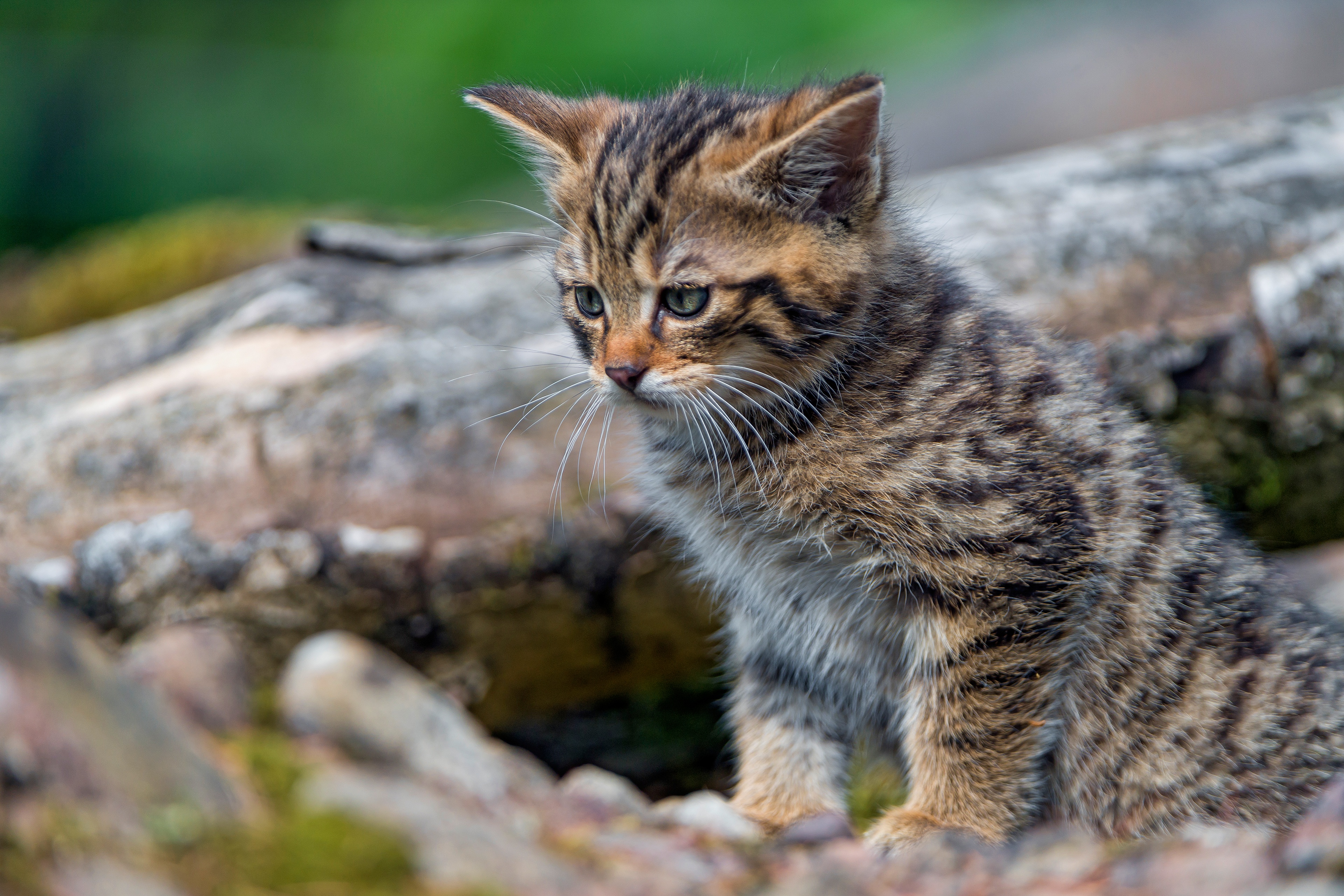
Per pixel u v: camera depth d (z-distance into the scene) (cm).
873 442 397
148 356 582
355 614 502
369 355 547
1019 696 385
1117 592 396
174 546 490
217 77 1309
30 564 486
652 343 407
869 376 405
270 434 521
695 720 580
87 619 490
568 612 523
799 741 452
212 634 277
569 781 318
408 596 503
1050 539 383
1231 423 550
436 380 540
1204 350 550
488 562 507
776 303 400
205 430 521
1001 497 384
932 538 389
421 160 1270
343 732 251
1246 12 1292
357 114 1286
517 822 264
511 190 1159
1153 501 409
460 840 231
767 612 447
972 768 390
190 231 905
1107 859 268
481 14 1276
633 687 568
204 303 617
